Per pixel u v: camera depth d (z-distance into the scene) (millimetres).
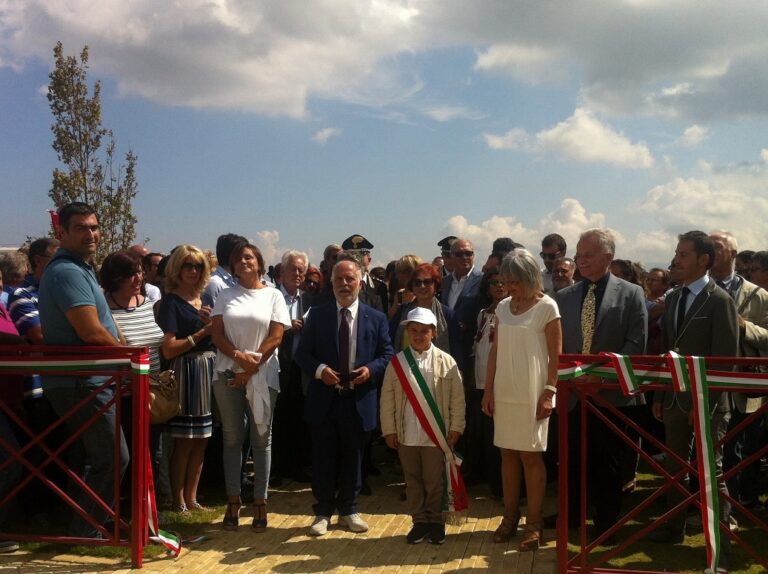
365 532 5324
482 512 5859
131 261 5355
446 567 4645
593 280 5152
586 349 5059
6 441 4762
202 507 5891
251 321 5258
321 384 5328
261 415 5254
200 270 5625
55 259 4715
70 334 4676
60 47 18844
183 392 5512
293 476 6844
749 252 7281
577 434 5164
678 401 4691
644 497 6258
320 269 8266
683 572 4531
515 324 4906
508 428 4910
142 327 5352
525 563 4707
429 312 5207
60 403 4695
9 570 4496
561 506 4312
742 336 5012
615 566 4625
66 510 5598
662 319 5113
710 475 4082
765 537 5227
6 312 5320
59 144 18891
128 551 4832
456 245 7309
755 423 5855
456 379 5199
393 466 7500
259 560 4746
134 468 4578
